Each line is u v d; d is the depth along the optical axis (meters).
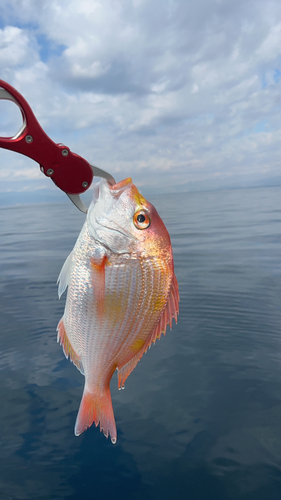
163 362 0.88
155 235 0.33
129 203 0.33
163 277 0.33
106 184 0.34
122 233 0.33
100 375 0.35
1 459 0.57
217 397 0.72
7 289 1.54
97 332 0.34
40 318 1.19
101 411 0.35
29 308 1.29
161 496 0.50
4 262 2.11
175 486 0.51
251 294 1.36
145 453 0.58
